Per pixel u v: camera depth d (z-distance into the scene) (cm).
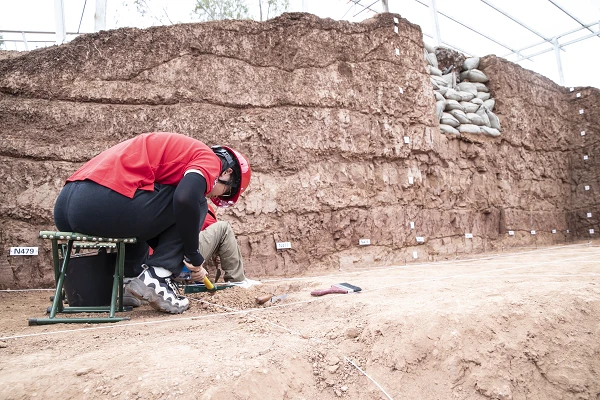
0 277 432
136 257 315
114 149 262
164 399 153
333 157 610
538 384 194
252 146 550
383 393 183
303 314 266
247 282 373
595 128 1067
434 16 1052
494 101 905
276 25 599
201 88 538
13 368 172
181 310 281
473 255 743
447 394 185
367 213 626
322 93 609
